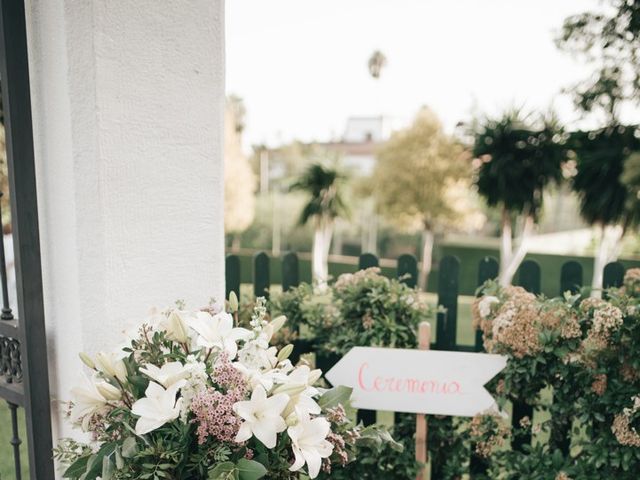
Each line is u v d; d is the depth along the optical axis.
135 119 1.47
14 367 1.60
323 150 13.05
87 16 1.34
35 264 1.47
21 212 1.43
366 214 14.64
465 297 9.39
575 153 7.41
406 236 14.66
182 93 1.57
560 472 1.96
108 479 1.02
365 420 2.23
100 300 1.44
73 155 1.42
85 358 1.18
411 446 2.14
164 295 1.60
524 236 8.76
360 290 2.20
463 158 10.09
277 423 1.06
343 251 15.19
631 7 4.07
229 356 1.15
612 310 1.77
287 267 2.51
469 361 1.92
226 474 1.02
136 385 1.17
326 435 1.18
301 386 1.12
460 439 2.17
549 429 2.08
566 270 2.31
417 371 1.93
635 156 5.90
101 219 1.41
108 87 1.39
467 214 10.77
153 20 1.47
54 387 1.59
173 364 1.12
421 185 10.77
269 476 1.15
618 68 4.44
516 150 8.32
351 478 2.08
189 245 1.65
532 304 1.91
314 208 12.57
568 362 1.90
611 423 1.92
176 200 1.60
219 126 1.69
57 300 1.54
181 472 1.10
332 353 2.30
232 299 1.39
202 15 1.59
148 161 1.51
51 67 1.43
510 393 2.03
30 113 1.43
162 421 1.04
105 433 1.17
